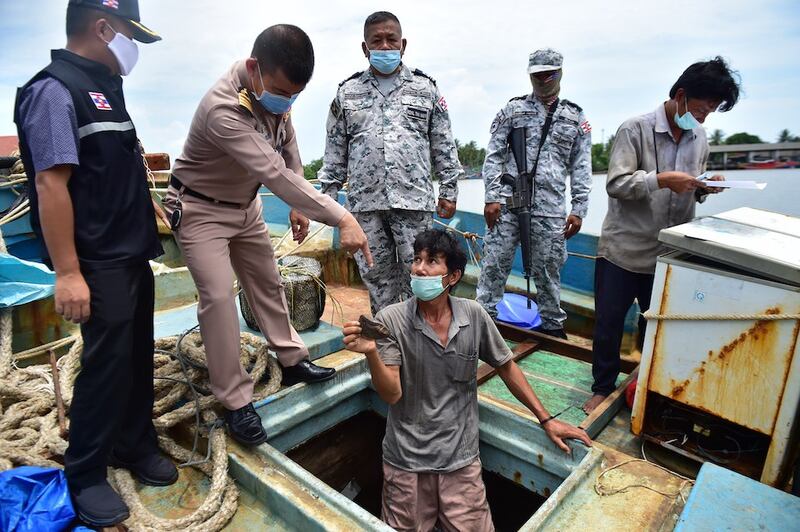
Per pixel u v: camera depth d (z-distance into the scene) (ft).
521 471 7.59
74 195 5.01
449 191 9.99
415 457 6.93
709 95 7.18
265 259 7.41
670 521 5.82
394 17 8.98
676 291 6.70
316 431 8.45
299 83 5.64
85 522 5.51
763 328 6.07
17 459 6.35
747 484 5.55
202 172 6.27
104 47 5.06
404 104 9.31
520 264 15.20
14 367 8.23
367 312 12.67
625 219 8.23
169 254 16.29
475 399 7.29
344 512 5.62
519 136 10.52
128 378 5.50
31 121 4.65
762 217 7.54
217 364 6.58
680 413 7.53
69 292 4.92
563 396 9.05
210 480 6.64
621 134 8.16
